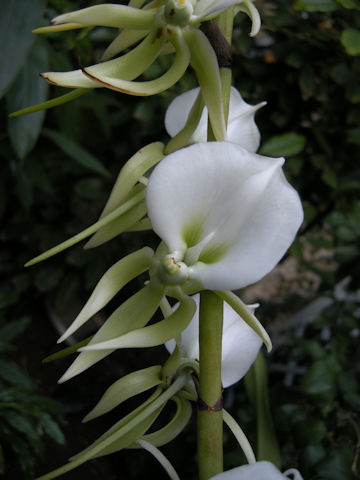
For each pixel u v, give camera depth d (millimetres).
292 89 504
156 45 161
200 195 154
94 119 724
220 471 186
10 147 587
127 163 166
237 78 515
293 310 704
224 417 190
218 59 166
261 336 161
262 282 761
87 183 709
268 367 569
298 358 538
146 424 190
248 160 151
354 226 508
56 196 738
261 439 292
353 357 553
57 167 738
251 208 152
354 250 470
